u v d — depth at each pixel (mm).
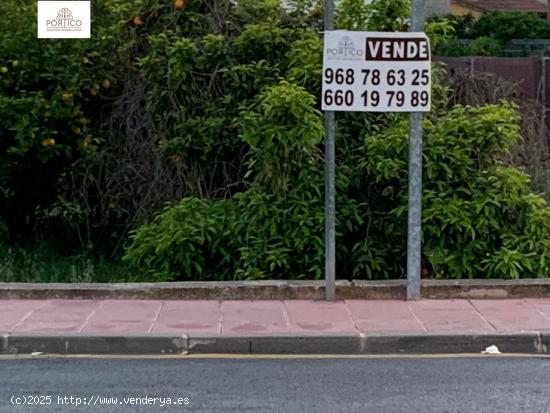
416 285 8602
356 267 9438
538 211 9375
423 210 9141
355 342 7371
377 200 9766
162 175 10727
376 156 9367
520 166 11406
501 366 7023
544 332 7484
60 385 6461
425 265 9328
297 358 7242
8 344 7262
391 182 9617
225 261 9570
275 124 8945
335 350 7367
